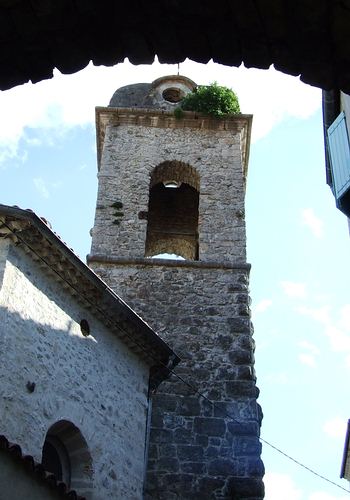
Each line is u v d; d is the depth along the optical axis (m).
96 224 21.59
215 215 22.14
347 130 10.04
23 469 9.48
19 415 10.66
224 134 25.11
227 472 15.45
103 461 12.28
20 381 10.94
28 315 11.71
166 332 18.56
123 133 24.78
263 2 5.69
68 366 12.30
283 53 6.19
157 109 25.34
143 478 13.47
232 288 19.80
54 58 6.53
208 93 25.50
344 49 5.85
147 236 24.59
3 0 5.82
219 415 16.62
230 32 6.17
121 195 22.59
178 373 17.47
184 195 24.92
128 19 6.22
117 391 13.57
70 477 11.84
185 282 19.91
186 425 16.36
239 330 18.64
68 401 11.96
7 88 6.71
